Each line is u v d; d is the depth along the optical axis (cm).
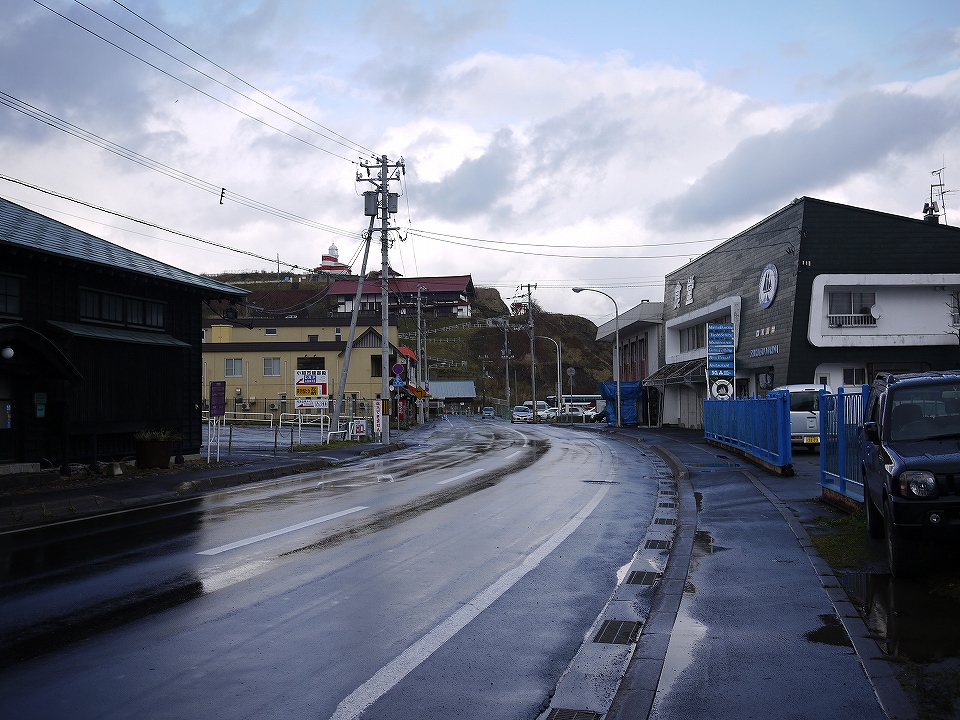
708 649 547
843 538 932
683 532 1024
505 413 9656
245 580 779
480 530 1077
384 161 3541
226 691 481
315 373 2995
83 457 1859
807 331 3191
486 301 16200
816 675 490
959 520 686
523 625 627
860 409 1041
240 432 4384
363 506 1334
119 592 734
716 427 2836
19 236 1659
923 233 3198
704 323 4556
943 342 3206
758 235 3684
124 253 2066
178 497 1530
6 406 1661
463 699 472
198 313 2278
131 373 1928
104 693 477
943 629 580
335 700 468
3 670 518
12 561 890
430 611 666
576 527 1105
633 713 437
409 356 7488
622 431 4406
